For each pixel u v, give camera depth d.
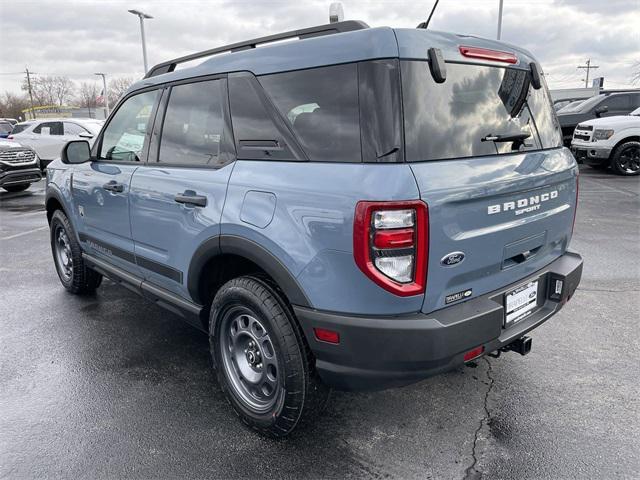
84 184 3.92
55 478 2.30
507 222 2.34
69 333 3.87
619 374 3.13
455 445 2.50
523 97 2.62
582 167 13.60
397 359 2.04
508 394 2.93
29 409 2.85
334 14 2.66
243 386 2.70
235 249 2.47
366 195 1.94
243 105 2.55
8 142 11.31
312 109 2.24
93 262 4.09
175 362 3.41
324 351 2.18
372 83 2.03
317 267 2.11
